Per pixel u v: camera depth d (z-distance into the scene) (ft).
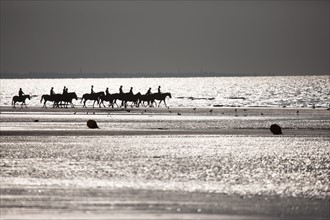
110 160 258.16
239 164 246.47
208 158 265.13
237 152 288.51
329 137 367.04
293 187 193.47
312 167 238.48
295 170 230.27
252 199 173.58
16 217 148.66
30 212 154.40
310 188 191.83
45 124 464.24
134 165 242.58
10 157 268.41
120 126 446.19
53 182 199.82
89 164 245.24
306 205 165.58
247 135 380.58
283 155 276.62
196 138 360.28
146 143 330.75
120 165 242.37
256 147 311.06
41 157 268.21
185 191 184.96
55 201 168.55
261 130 415.85
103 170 228.22
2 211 155.53
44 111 634.02
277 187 193.16
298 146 316.19
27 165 241.55
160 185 195.31
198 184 197.77
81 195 177.37
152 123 472.85
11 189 186.50
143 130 412.57
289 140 348.59
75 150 295.89
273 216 152.76
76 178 208.54
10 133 389.19
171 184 197.26
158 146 315.58
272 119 520.01
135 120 504.43
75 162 251.39
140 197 175.01
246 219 149.38
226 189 188.96
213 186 194.29
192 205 164.55
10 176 212.43
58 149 300.20
